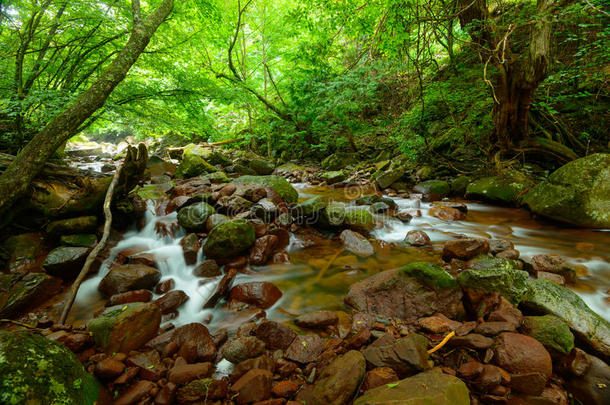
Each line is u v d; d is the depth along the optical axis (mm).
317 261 3705
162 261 3455
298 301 2844
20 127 4906
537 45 4961
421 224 4992
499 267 2898
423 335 2162
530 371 1754
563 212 4414
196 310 2727
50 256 3082
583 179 4344
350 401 1624
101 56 5684
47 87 5332
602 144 6246
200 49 9664
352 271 3434
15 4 4305
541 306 2225
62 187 3977
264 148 13531
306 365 1966
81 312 2660
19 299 2584
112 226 4078
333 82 8219
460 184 6699
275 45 10711
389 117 9641
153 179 7230
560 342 1894
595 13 4785
